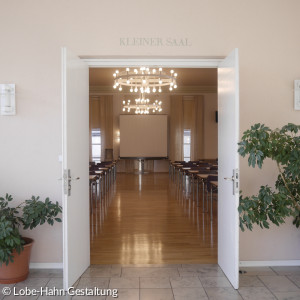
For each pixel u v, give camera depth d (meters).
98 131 15.80
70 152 3.57
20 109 4.17
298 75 4.25
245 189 4.23
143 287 3.55
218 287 3.55
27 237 4.12
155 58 4.29
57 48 4.16
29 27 4.15
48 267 4.19
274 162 4.22
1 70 4.15
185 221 6.43
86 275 3.88
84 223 4.02
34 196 4.12
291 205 3.75
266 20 4.22
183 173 10.42
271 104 4.24
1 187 4.19
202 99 15.77
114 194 9.55
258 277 3.85
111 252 4.67
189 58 4.30
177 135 15.84
